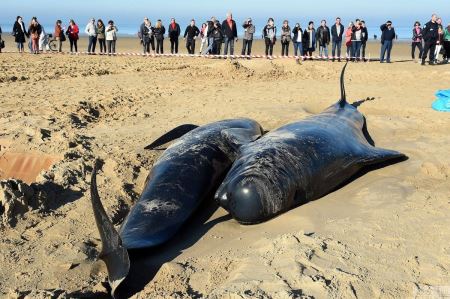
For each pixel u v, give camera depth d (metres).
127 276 5.20
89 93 14.43
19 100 13.50
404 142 9.66
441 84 16.23
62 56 26.05
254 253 5.49
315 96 13.99
